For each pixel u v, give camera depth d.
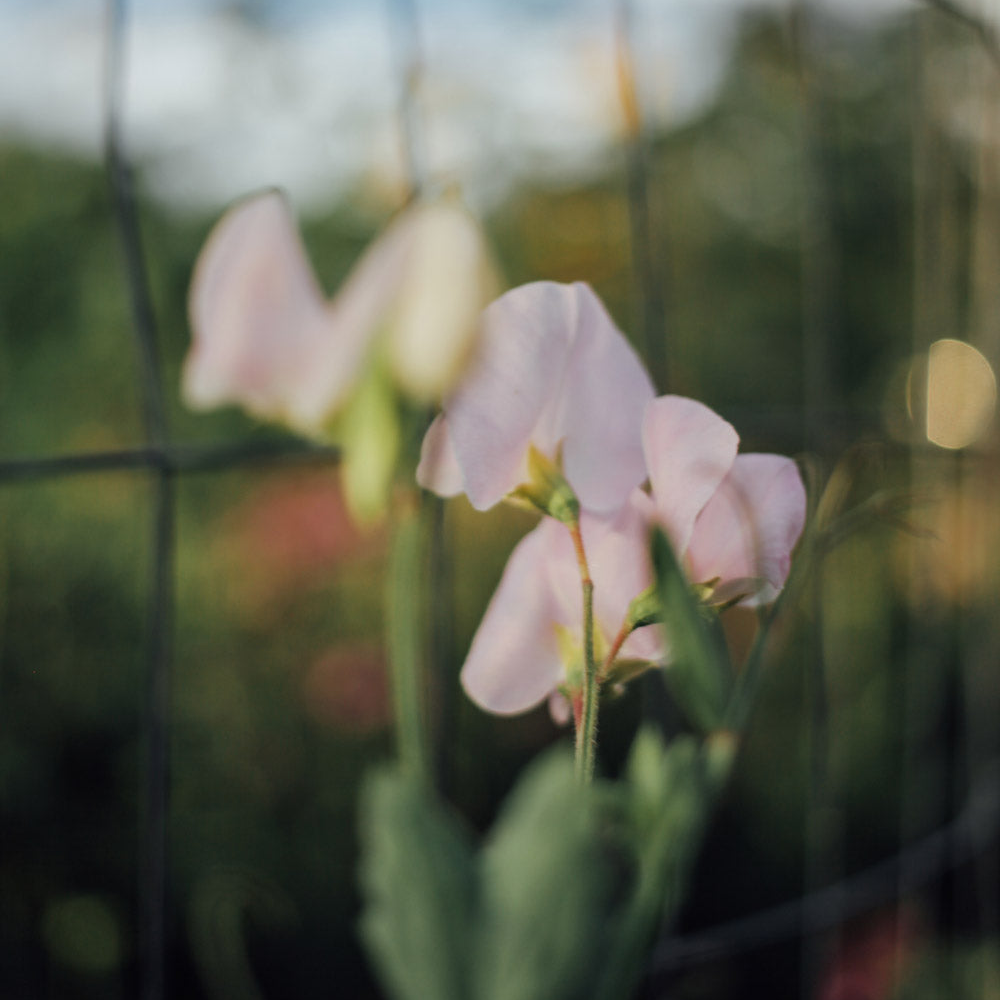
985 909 1.32
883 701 1.80
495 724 1.58
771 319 2.43
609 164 2.15
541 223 2.17
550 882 0.34
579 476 0.34
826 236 0.88
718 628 0.34
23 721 1.65
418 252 0.33
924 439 0.92
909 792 1.18
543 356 0.34
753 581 0.34
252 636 1.73
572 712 0.35
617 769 0.80
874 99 2.48
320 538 1.71
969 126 0.99
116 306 2.05
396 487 0.38
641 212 0.73
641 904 0.36
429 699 0.59
